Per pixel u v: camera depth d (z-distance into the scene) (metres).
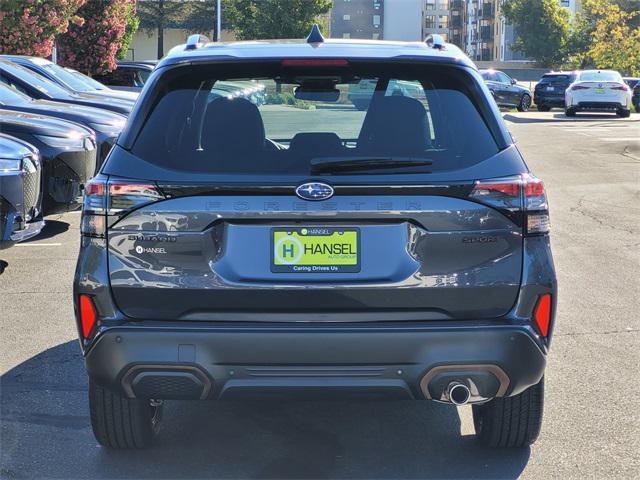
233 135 3.33
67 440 4.00
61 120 9.43
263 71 3.53
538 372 3.31
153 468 3.72
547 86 34.38
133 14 33.84
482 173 3.23
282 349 3.13
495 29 117.31
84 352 3.30
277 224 3.18
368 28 124.25
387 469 3.72
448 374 3.18
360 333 3.12
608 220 9.97
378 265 3.18
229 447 3.96
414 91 3.52
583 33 73.94
